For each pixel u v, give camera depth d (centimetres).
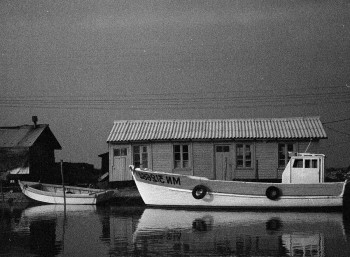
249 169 3666
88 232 2333
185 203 3109
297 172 3092
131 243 2067
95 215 2908
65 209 3219
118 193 3506
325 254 1858
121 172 3809
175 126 3900
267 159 3659
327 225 2469
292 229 2352
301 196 3027
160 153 3756
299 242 2056
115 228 2427
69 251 1945
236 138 3653
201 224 2512
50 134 4453
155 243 2061
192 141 3722
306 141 3650
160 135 3769
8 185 4022
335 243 2033
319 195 3020
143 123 3972
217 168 3697
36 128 4281
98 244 2059
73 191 3709
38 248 2008
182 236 2195
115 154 3831
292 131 3706
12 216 2930
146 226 2470
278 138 3634
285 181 3112
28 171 3994
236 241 2080
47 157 4400
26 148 4016
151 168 3750
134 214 2925
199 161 3716
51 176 4416
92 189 3653
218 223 2544
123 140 3756
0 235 2289
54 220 2730
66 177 4600
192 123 3922
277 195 3020
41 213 3050
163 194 3142
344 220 2642
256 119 3897
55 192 3544
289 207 3041
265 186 3038
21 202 3650
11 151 4034
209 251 1908
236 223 2545
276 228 2378
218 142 3706
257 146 3675
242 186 3058
